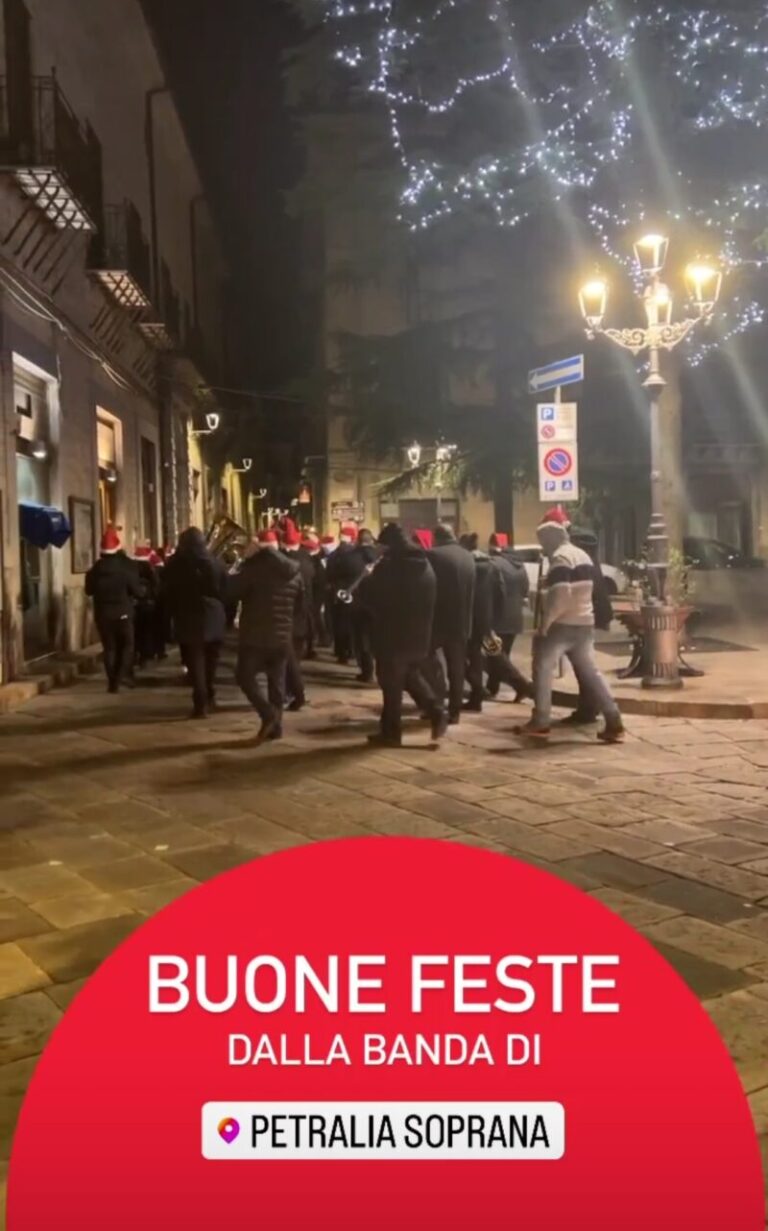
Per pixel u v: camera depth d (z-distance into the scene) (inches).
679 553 531.2
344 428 943.7
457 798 271.4
